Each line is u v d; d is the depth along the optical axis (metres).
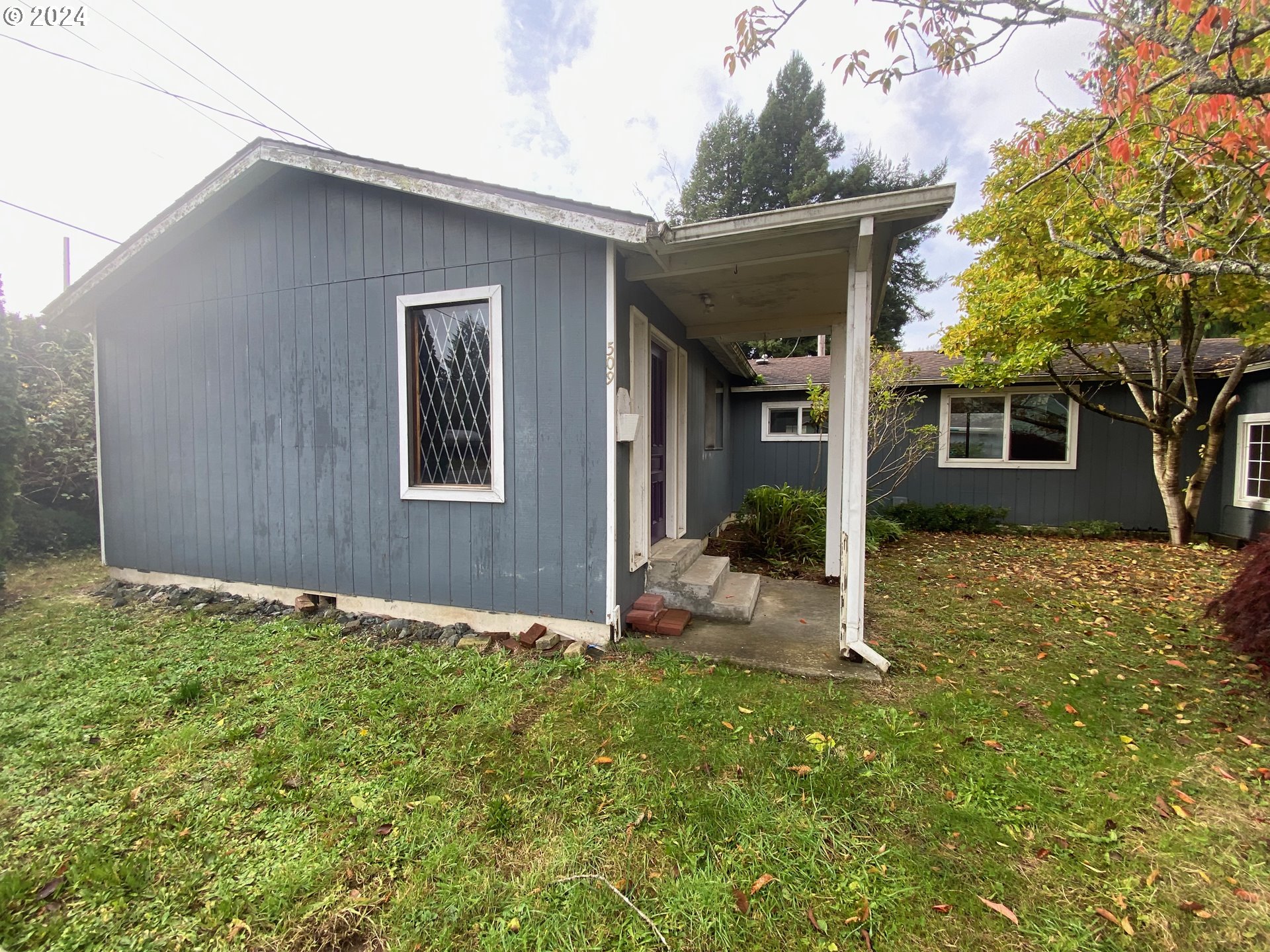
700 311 5.35
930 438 10.03
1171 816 2.12
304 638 4.01
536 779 2.33
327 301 4.48
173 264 5.05
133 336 5.31
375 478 4.42
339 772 2.39
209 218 4.73
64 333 8.09
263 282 4.69
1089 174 3.39
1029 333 7.43
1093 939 1.60
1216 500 8.46
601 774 2.35
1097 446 9.28
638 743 2.59
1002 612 4.82
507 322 3.93
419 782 2.30
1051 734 2.74
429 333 4.26
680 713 2.87
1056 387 9.38
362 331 4.38
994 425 9.86
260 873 1.83
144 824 2.06
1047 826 2.06
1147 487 9.04
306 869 1.84
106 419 5.55
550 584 3.94
